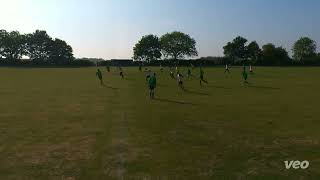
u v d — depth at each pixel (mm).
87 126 20016
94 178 11664
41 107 27812
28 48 186875
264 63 145375
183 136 17312
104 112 25062
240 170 12336
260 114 23594
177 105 28406
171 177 11719
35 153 14555
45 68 127062
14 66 144000
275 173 12016
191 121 21250
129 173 12109
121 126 19906
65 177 11758
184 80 58375
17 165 13016
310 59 146250
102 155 14188
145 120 21719
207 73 80000
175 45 195000
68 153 14516
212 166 12750
